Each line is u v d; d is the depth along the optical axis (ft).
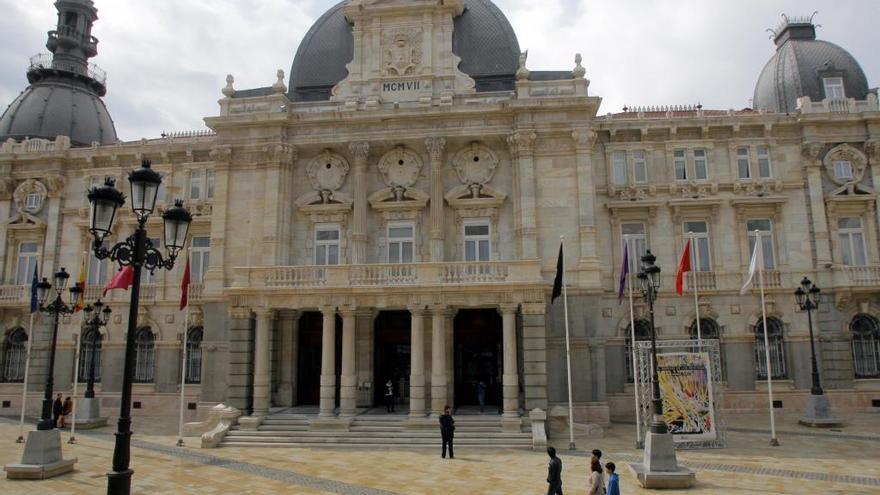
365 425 96.84
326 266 104.63
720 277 124.06
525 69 118.52
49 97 152.25
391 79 122.31
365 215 117.50
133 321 48.03
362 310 111.34
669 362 87.20
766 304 122.62
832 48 139.33
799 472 69.21
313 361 118.11
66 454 83.10
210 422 100.53
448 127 117.39
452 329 113.91
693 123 128.36
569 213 112.78
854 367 120.88
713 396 86.84
